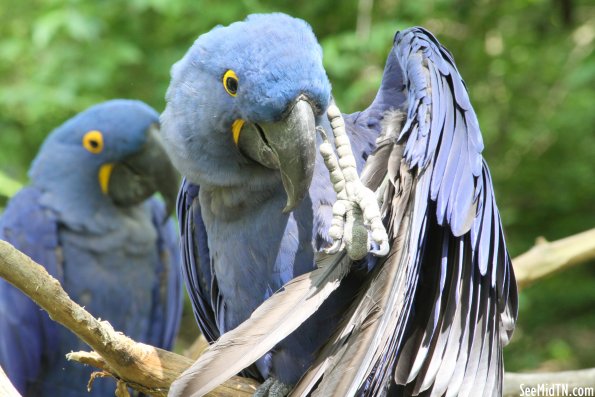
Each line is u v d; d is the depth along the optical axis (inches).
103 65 595.2
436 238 209.3
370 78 551.2
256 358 182.2
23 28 647.8
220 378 179.5
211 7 592.1
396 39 245.6
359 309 194.5
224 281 245.0
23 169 653.9
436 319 202.2
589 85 631.2
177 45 616.7
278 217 232.1
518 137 621.0
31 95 589.9
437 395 200.4
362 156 238.5
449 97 220.5
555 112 621.0
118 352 213.5
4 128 645.3
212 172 237.3
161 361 219.1
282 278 233.5
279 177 232.2
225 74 227.5
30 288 197.2
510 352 600.7
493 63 618.2
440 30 614.9
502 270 223.0
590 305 611.5
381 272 194.2
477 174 213.3
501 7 607.2
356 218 190.7
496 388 217.5
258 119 222.5
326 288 193.6
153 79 626.2
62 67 603.5
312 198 228.4
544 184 628.4
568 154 628.4
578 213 631.8
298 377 235.9
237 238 237.9
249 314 243.3
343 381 182.9
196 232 263.0
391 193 203.0
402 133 212.1
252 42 222.7
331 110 198.1
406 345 207.5
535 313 613.3
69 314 202.1
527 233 627.8
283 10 607.8
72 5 572.7
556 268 328.5
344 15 603.5
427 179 201.5
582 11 635.5
